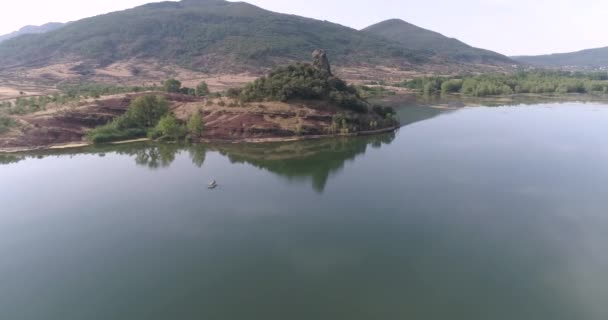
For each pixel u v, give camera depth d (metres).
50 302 43.59
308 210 67.31
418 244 55.53
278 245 55.56
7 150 104.06
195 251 54.16
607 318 40.75
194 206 69.56
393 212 66.00
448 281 47.09
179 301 43.69
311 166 93.38
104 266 50.47
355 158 99.50
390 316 41.16
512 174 84.00
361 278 47.84
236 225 61.88
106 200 72.56
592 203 67.94
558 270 49.00
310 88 129.88
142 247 55.28
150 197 74.19
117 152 108.69
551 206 67.12
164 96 148.00
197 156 104.06
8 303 43.44
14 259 52.16
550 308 42.25
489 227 60.16
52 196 74.62
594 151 100.94
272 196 74.19
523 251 53.34
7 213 66.69
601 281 46.81
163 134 120.25
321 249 54.38
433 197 72.19
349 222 62.56
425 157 99.12
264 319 40.72
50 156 103.25
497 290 45.38
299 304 43.16
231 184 81.31
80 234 59.16
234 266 50.38
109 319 40.94
